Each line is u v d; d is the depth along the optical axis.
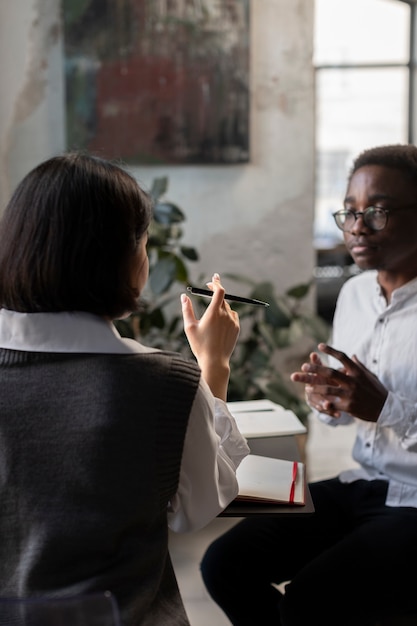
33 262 0.98
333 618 1.42
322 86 6.71
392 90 6.64
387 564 1.42
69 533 0.95
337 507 1.70
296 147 3.74
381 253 1.59
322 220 7.01
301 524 1.69
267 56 3.63
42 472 0.96
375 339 1.67
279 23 3.62
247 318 3.67
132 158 3.51
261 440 1.63
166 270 2.88
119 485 0.96
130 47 3.42
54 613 0.87
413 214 1.58
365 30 6.25
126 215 1.00
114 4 3.38
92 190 0.98
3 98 3.40
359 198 1.59
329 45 6.29
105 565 0.96
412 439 1.50
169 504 1.10
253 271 3.79
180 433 1.00
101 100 3.44
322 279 6.22
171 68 3.48
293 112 3.71
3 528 0.97
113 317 1.04
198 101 3.54
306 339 3.82
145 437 0.97
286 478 1.39
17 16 3.35
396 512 1.56
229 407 1.84
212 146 3.60
